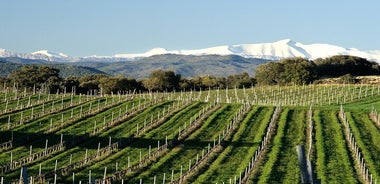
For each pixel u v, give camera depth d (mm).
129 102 116562
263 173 69875
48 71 176875
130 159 76812
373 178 67875
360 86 162250
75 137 86812
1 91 122750
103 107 110375
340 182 65562
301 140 90375
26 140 83875
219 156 79812
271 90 166000
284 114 109438
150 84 193625
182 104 117500
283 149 84375
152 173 70312
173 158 78688
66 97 118125
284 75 188125
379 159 78062
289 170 71875
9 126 91188
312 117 107125
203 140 89938
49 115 100750
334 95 148750
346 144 87375
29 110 103625
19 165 70438
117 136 89875
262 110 113438
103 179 63531
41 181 62938
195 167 73125
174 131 94812
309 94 153000
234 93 163375
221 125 100562
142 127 96750
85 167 71062
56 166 69500
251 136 92688
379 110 116000
